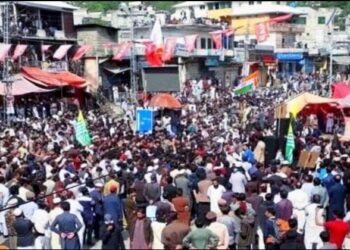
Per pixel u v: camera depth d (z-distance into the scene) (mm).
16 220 13297
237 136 29547
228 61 71562
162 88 44625
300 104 30766
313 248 13172
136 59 53969
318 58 78188
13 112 38375
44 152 22688
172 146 23641
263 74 75875
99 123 34000
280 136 24078
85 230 16000
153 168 18234
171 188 15891
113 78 55875
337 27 56906
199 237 12234
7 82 38406
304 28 88500
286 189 15773
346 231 13500
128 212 15781
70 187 15961
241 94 48500
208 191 16516
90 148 22797
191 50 58562
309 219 15016
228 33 69688
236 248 13883
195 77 66375
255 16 90062
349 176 18125
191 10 92250
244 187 17234
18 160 20250
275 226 13836
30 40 49312
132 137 25812
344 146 26422
